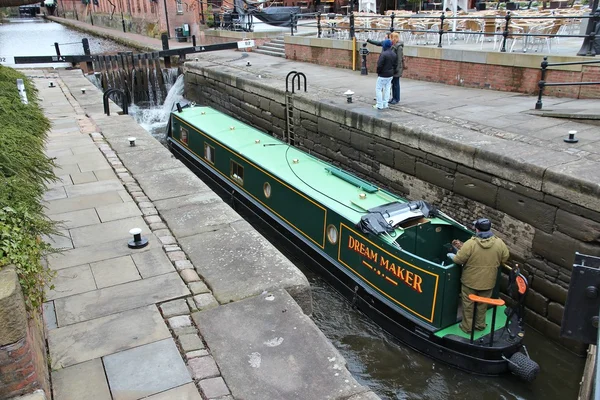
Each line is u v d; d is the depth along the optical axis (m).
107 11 48.56
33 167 5.31
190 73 22.19
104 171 8.27
